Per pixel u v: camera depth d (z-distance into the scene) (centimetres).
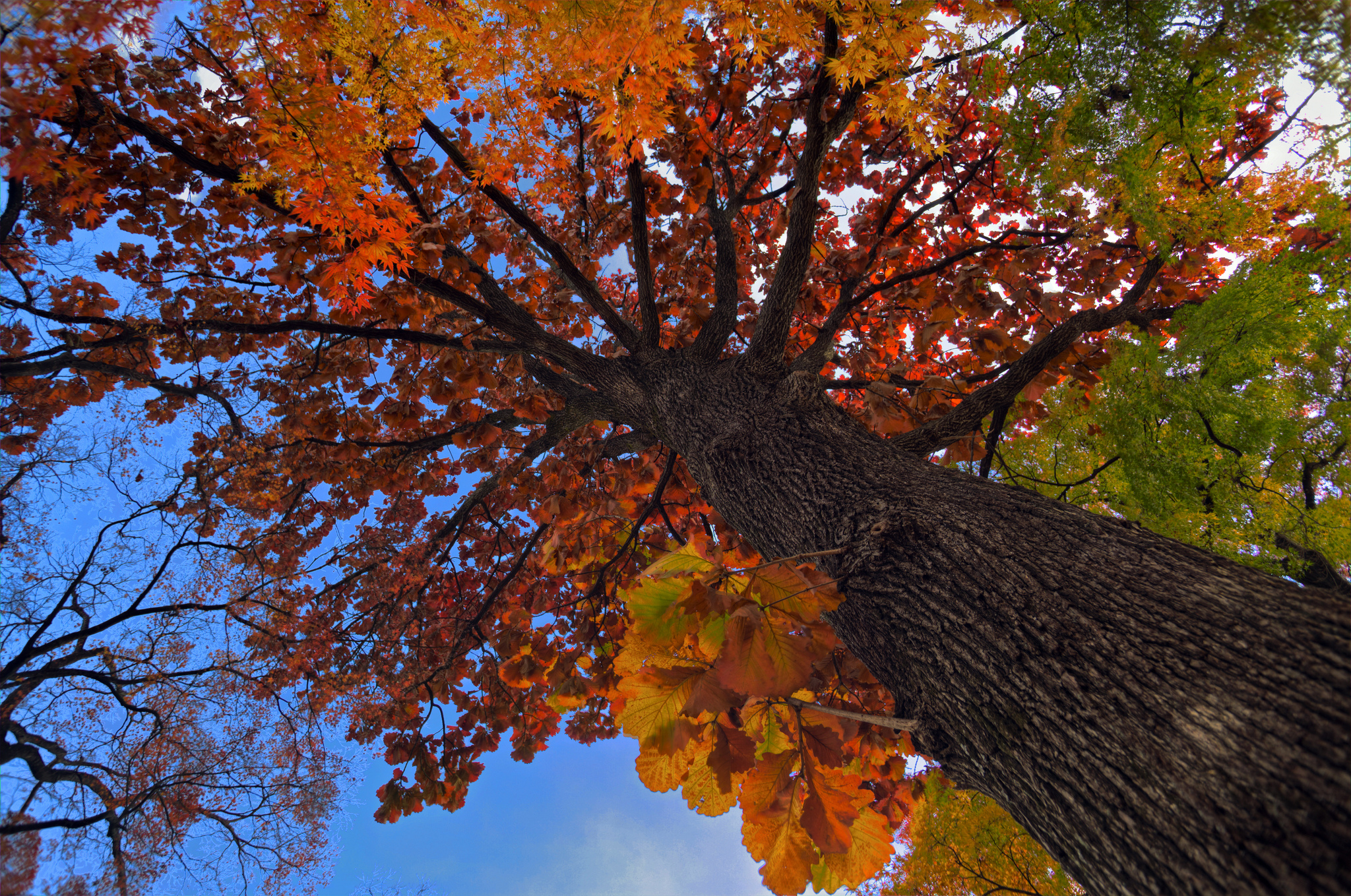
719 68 362
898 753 357
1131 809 101
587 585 488
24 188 305
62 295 364
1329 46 149
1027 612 134
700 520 566
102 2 140
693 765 163
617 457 489
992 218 465
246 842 387
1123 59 191
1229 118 189
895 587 160
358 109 181
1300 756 89
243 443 438
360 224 193
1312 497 221
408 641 529
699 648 136
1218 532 224
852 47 177
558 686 313
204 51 221
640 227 322
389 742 500
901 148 445
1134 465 246
